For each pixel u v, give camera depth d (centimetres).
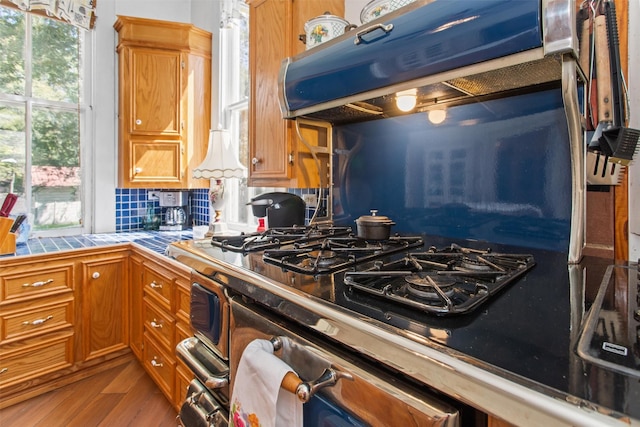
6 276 172
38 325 182
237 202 255
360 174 145
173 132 243
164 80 241
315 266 79
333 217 155
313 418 60
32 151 228
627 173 86
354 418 53
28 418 167
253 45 167
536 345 43
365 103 117
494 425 40
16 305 175
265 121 160
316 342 62
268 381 60
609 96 74
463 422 44
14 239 182
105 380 198
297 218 155
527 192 101
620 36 86
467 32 73
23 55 223
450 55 76
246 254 101
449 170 118
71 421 165
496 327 49
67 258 192
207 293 100
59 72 237
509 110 103
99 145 251
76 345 197
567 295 62
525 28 66
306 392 54
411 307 56
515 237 104
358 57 94
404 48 83
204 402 95
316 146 149
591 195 91
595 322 49
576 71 73
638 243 86
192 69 250
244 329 79
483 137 110
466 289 65
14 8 213
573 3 64
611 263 84
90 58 247
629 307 55
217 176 190
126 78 236
